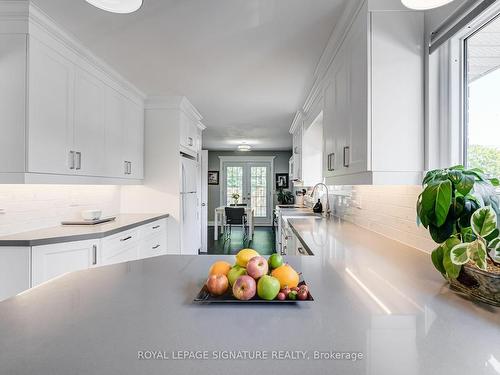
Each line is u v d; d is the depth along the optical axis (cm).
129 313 82
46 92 207
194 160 453
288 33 214
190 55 251
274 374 55
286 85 323
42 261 200
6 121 191
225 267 98
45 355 61
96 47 237
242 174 923
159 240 355
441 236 99
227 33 215
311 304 87
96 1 137
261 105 405
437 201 95
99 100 275
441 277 113
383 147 153
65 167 227
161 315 80
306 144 436
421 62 152
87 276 115
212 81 313
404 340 67
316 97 331
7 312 82
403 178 153
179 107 373
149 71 287
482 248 85
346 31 191
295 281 94
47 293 97
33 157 195
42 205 247
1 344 66
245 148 777
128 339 68
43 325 75
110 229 243
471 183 93
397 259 141
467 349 64
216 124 532
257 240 667
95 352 62
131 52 247
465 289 92
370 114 153
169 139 375
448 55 146
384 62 153
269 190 921
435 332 71
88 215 279
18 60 191
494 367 57
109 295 95
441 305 86
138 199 377
